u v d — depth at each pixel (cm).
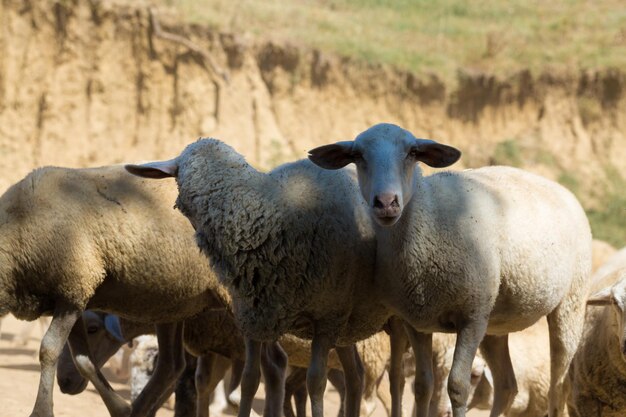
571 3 6119
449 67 5166
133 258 1118
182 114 4450
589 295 1286
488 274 1005
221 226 970
